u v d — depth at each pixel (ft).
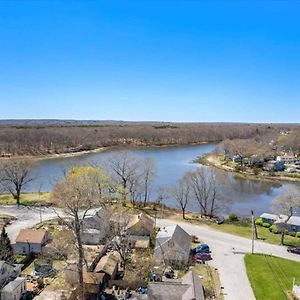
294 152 621.72
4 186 326.65
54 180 352.69
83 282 150.30
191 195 297.12
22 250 195.52
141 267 178.40
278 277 173.37
